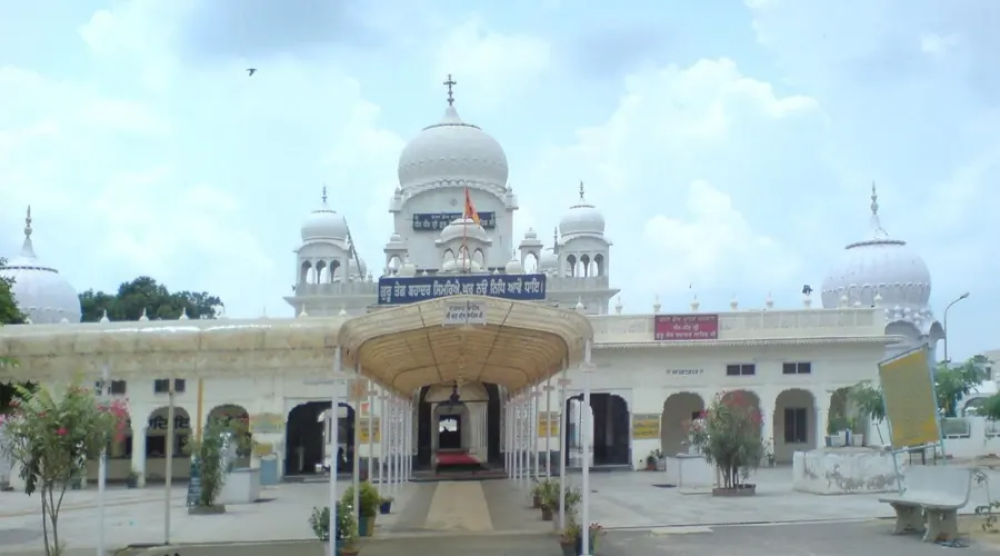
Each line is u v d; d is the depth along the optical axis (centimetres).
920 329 5744
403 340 1586
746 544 1656
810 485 2662
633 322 3962
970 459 3831
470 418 5247
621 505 2352
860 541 1666
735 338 3941
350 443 4094
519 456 3189
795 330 3972
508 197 5869
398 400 2797
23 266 5719
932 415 1753
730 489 2595
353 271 6234
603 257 5991
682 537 1759
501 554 1581
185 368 1460
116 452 4038
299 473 3991
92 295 6900
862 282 5859
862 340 3938
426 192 5841
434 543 1725
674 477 3061
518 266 5212
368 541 1761
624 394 3931
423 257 5784
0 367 1427
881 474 2609
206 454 2467
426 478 3416
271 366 1455
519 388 2930
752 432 2642
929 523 1653
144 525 2150
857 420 3953
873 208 6175
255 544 1794
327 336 1439
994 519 1856
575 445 4409
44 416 1409
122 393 3753
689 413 4338
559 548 1639
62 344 1422
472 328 1441
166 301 6944
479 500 2567
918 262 5903
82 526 2138
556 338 1608
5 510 2597
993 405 4003
